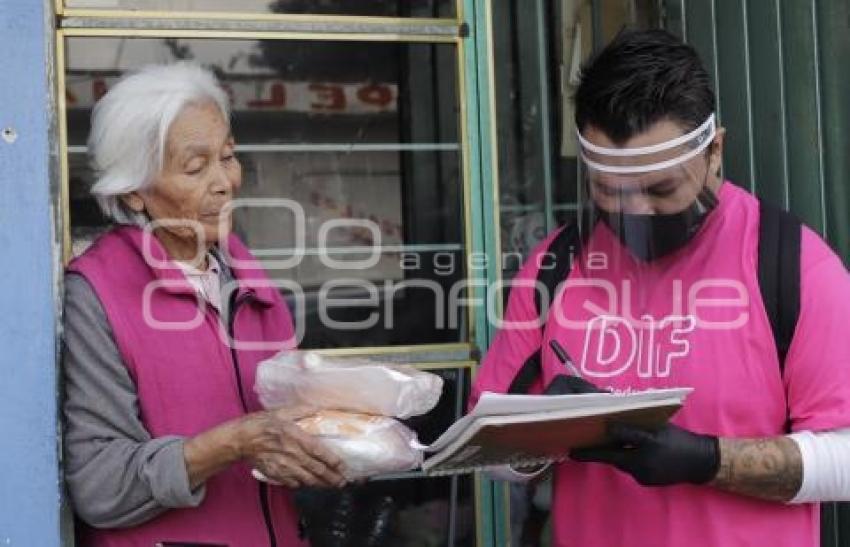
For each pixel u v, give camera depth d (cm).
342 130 279
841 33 238
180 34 253
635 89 163
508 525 265
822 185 240
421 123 275
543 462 173
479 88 267
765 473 160
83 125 249
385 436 167
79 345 173
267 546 182
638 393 150
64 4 246
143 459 167
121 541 176
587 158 171
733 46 257
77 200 247
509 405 146
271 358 180
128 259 178
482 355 267
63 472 178
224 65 267
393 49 276
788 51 245
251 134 272
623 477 175
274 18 258
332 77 278
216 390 179
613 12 277
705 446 159
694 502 170
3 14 175
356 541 265
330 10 268
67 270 178
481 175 268
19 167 175
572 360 180
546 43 274
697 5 267
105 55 253
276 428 163
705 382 169
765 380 167
